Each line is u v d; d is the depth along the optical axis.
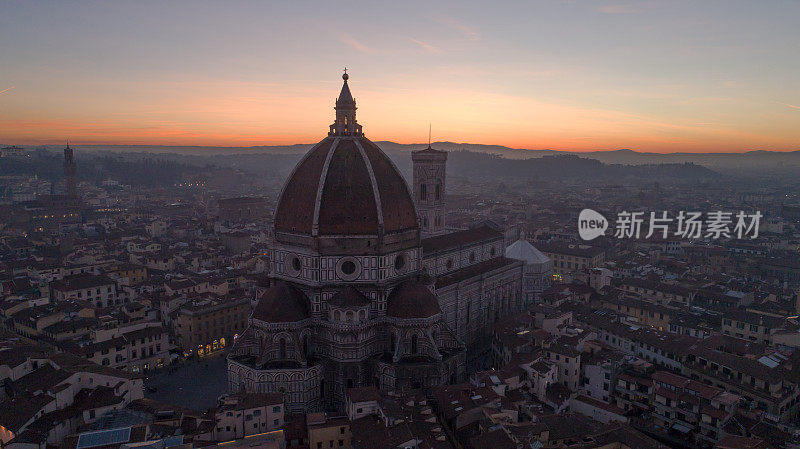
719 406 106.06
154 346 147.88
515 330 142.75
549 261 192.62
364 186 122.88
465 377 137.00
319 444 93.19
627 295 182.88
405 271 129.50
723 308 173.88
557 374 124.38
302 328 117.50
